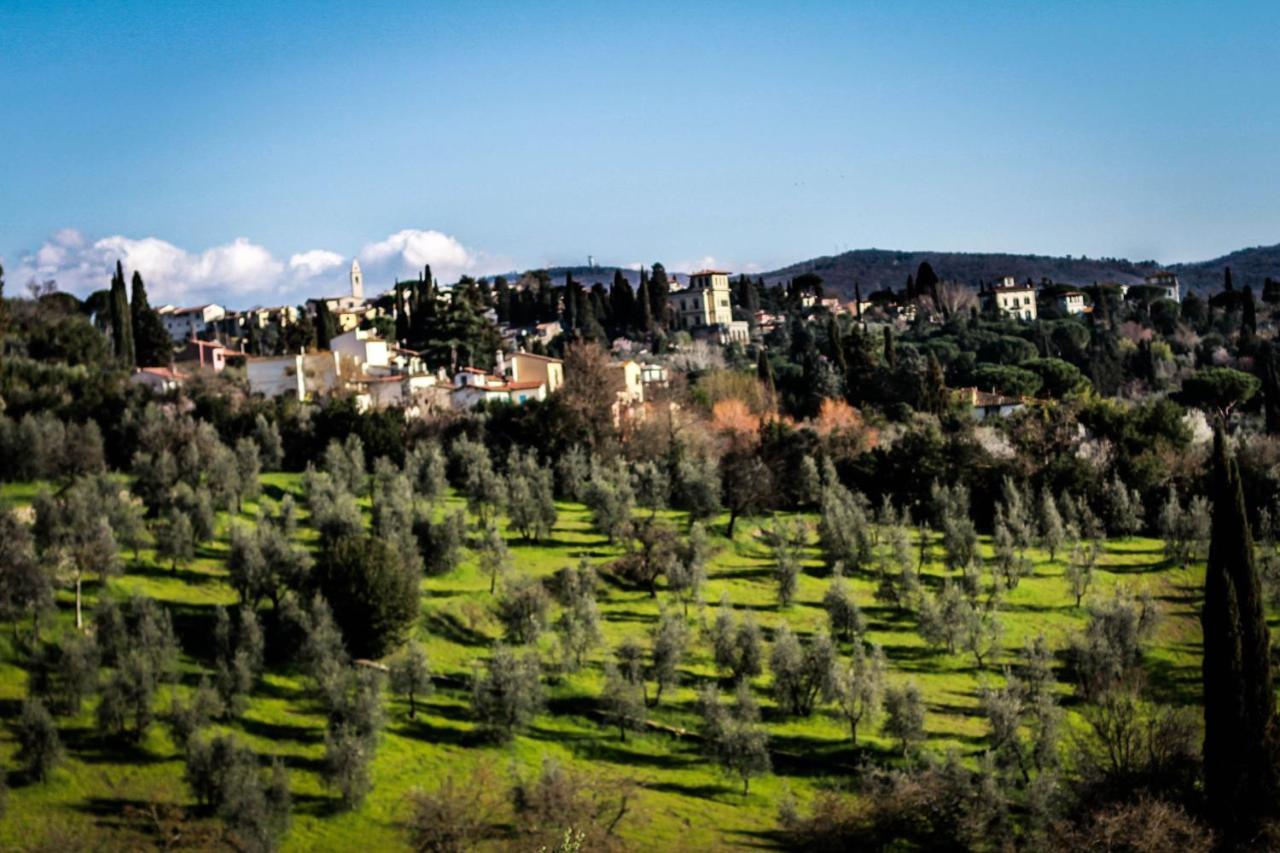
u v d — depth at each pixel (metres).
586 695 82.81
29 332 164.38
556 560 107.38
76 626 78.69
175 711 68.06
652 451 148.62
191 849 59.84
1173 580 115.25
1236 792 64.06
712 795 71.88
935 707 84.88
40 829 60.62
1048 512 121.88
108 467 119.25
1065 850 60.62
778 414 189.12
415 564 94.44
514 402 158.00
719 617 88.38
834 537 113.25
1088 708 83.12
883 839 63.56
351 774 65.94
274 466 130.12
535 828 62.06
